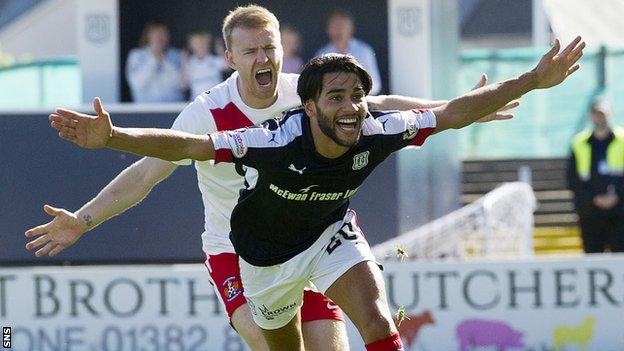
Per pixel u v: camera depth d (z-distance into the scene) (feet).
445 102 71.56
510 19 324.60
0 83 206.59
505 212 154.81
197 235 142.20
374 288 61.82
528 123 218.18
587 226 155.33
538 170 203.82
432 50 158.20
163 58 161.99
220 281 72.95
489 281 116.47
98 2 160.15
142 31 162.30
